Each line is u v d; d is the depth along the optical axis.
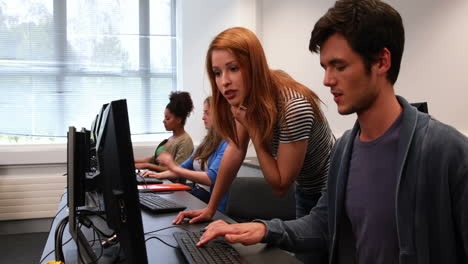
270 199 1.90
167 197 2.01
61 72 4.30
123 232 0.87
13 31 4.19
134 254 0.85
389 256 0.92
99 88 4.41
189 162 2.92
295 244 1.11
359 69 0.84
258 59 1.25
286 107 1.32
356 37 0.82
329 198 1.09
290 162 1.34
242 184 1.93
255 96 1.27
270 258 1.04
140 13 4.48
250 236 1.07
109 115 0.93
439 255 0.85
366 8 0.83
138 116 4.52
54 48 4.28
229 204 1.92
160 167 3.37
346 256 1.05
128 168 0.84
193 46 4.41
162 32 4.55
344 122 3.87
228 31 1.27
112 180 0.92
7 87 4.20
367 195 0.96
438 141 0.85
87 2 4.34
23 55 4.21
